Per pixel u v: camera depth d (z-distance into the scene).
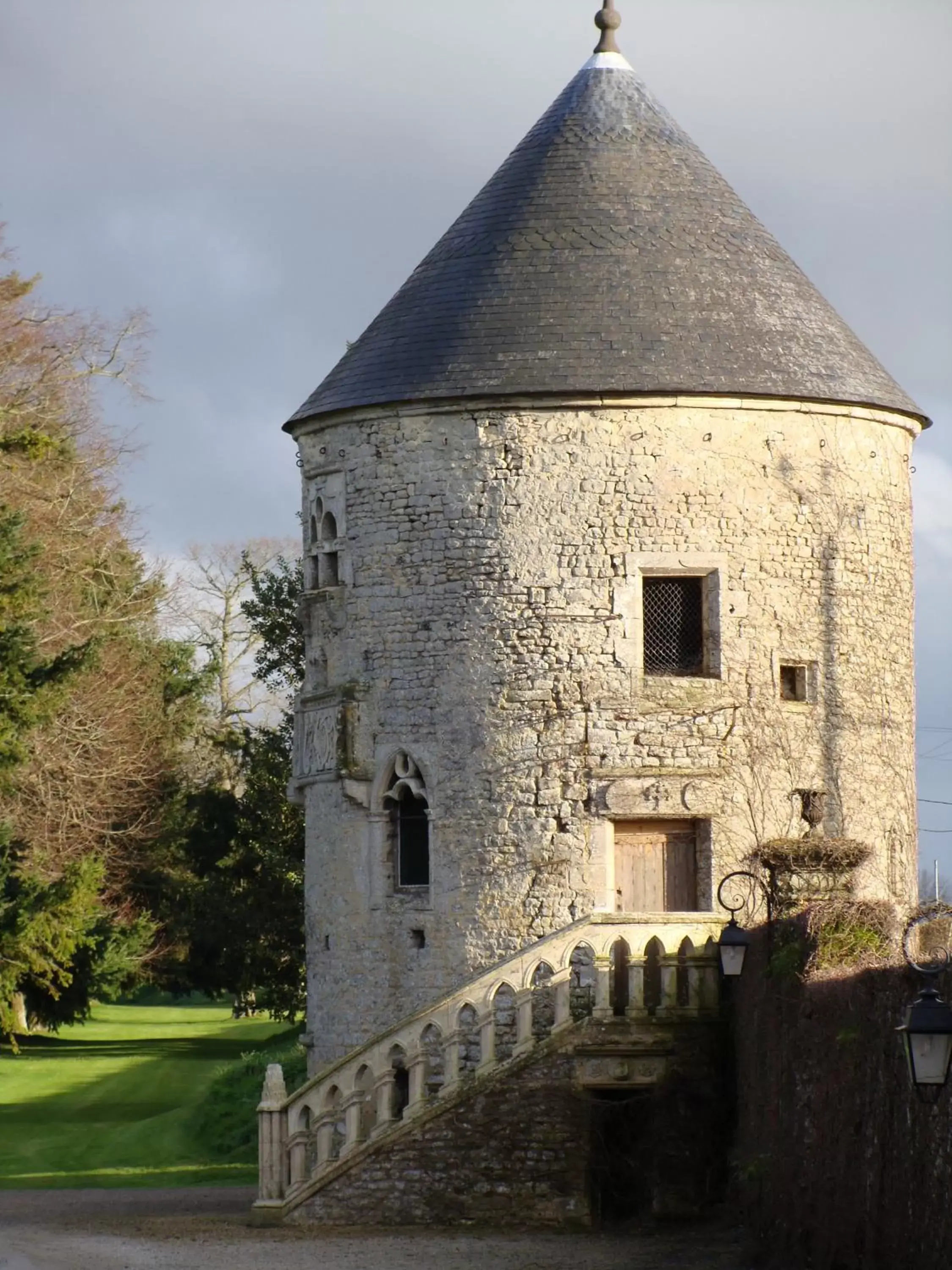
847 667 27.62
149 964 54.72
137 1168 34.22
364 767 27.77
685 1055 22.88
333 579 28.61
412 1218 22.91
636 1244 21.47
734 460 27.09
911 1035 14.74
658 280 27.58
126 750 52.94
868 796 27.73
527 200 28.44
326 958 28.38
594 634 26.70
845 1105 18.05
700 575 27.02
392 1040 23.20
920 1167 16.33
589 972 25.50
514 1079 22.91
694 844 26.91
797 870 21.53
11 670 39.62
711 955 23.12
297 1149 23.45
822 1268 18.38
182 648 59.59
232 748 52.22
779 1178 19.91
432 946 26.95
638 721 26.59
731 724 26.77
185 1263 20.53
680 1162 22.62
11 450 44.59
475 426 27.14
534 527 26.88
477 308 27.59
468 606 27.06
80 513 51.31
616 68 29.70
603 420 26.89
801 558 27.38
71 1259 20.89
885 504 28.44
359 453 28.08
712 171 29.38
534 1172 22.75
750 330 27.50
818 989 18.97
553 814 26.56
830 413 27.59
